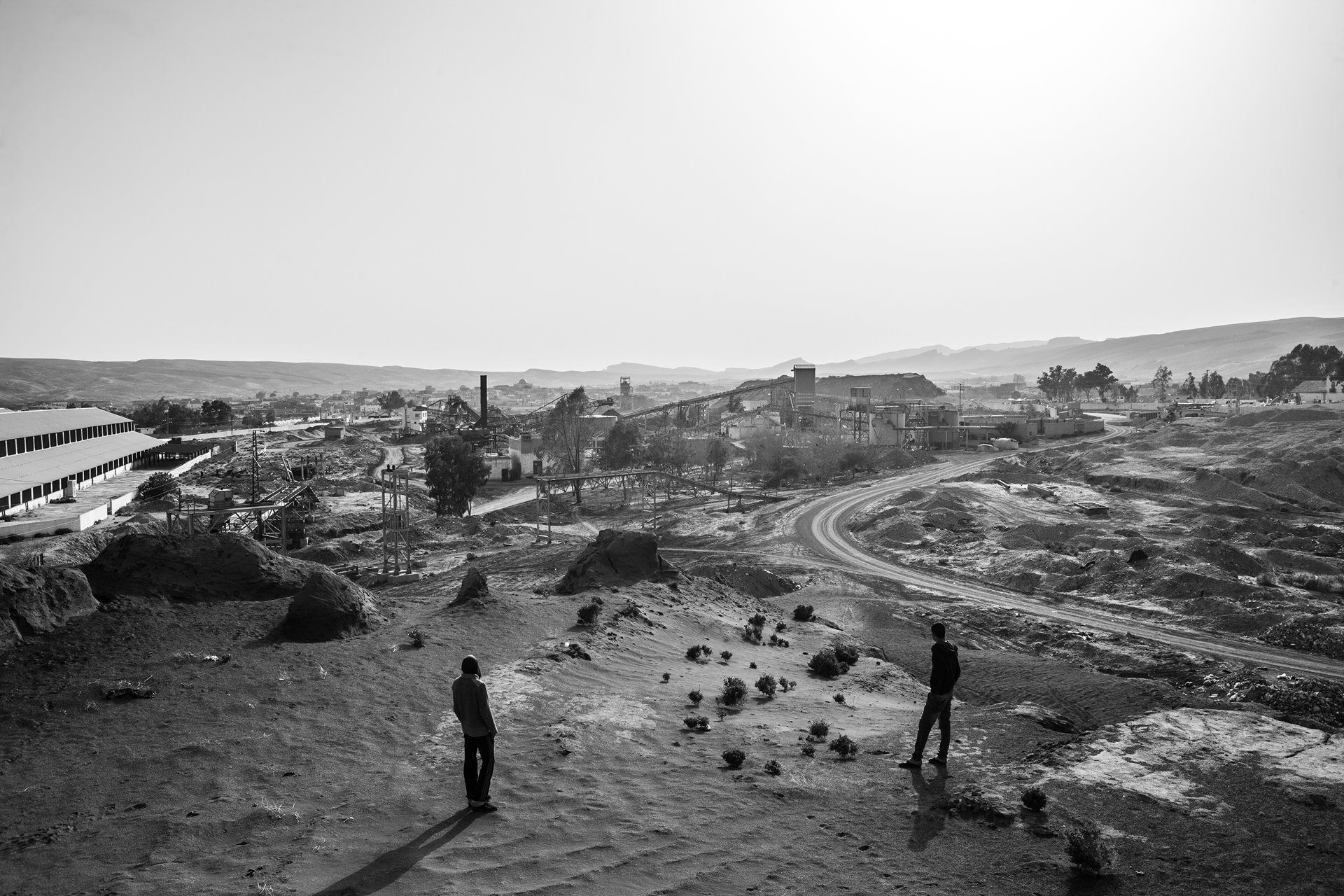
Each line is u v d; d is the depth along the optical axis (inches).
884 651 1755.7
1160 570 2886.3
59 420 6077.8
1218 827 577.9
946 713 687.7
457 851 493.7
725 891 462.3
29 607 869.8
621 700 859.4
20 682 761.6
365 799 570.3
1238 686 1774.1
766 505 5078.7
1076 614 2657.5
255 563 1093.8
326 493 5994.1
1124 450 6205.7
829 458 6373.0
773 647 1441.9
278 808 541.3
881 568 3444.9
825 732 772.6
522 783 611.8
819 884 475.8
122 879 443.5
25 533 3681.1
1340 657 2132.1
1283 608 2471.7
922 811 589.0
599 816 556.7
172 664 828.6
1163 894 484.4
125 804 548.4
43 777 588.4
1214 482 4832.7
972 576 3253.0
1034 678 1466.5
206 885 440.1
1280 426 6274.6
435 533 4471.0
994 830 561.0
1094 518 4242.1
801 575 3260.3
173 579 1032.8
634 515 5118.1
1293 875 510.9
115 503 4643.2
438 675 869.8
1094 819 585.9
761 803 596.1
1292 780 668.1
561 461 7204.7
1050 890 482.6
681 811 573.9
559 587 1708.9
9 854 474.3
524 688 855.7
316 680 819.4
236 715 717.9
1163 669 2001.7
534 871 474.0
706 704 895.1
